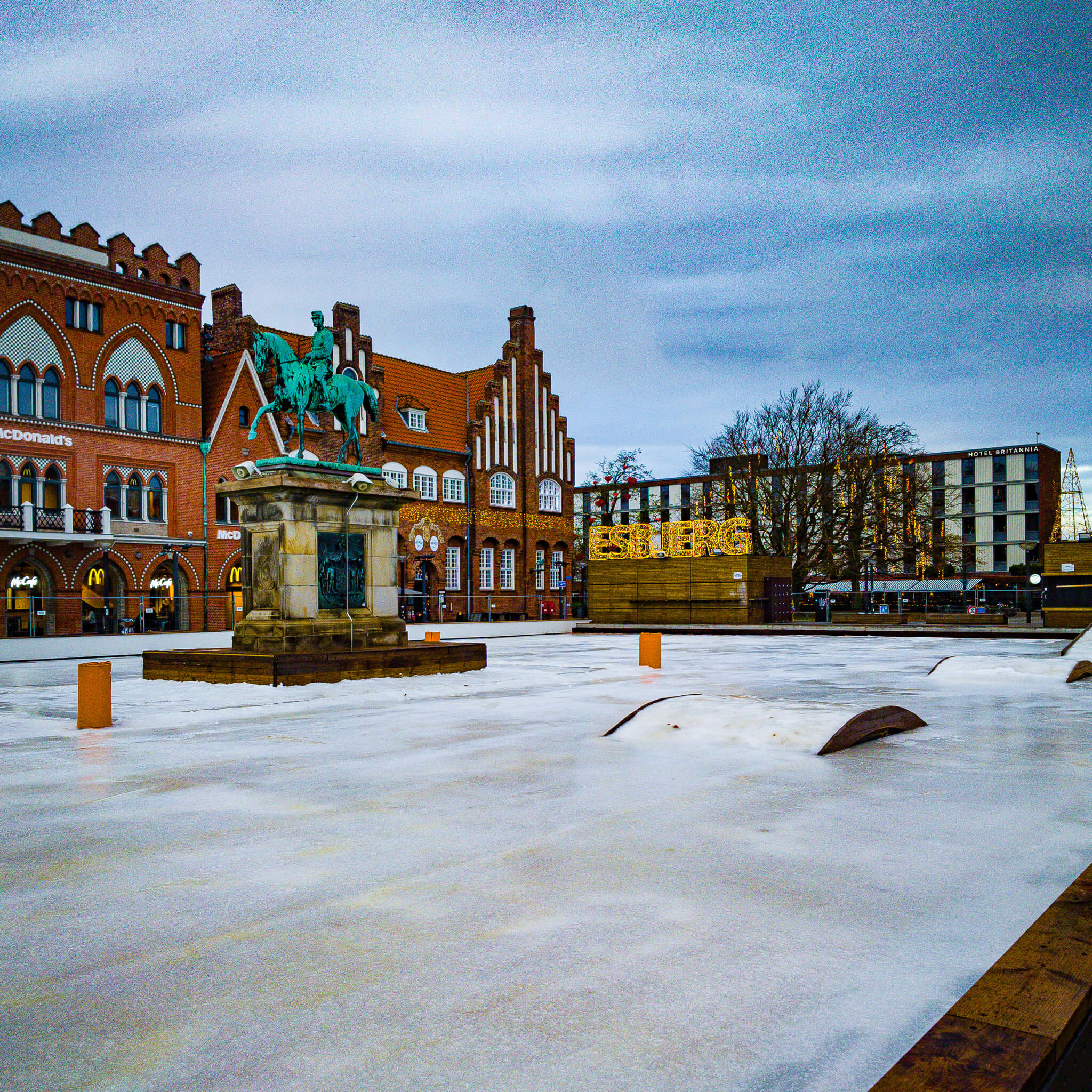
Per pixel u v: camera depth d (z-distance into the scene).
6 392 33.81
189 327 39.34
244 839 5.62
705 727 9.33
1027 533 89.56
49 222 35.16
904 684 15.21
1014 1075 2.55
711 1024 3.17
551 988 3.46
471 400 55.34
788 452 49.62
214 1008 3.34
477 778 7.43
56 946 3.95
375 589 17.17
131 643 28.53
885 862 5.03
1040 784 7.09
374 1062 2.94
